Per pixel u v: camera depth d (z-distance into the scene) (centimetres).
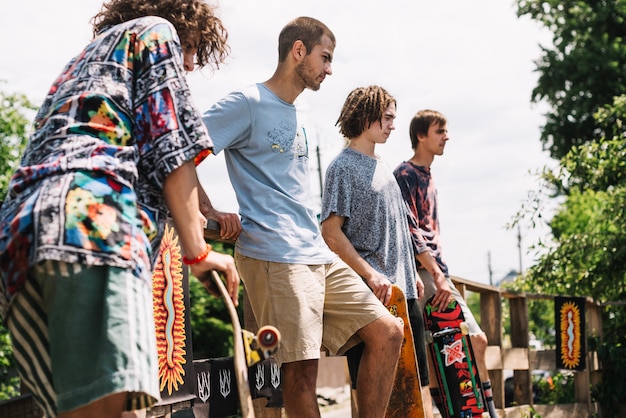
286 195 306
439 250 479
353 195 374
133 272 186
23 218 182
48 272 180
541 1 2655
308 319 299
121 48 203
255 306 308
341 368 2341
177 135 200
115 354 179
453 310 468
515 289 1224
